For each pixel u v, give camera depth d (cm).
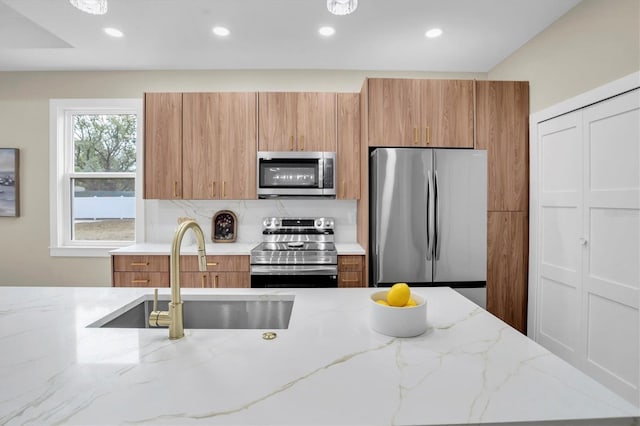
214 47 279
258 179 295
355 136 301
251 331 101
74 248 328
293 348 90
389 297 102
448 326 106
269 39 266
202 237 103
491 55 296
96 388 70
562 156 239
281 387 71
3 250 330
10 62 307
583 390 70
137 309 133
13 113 326
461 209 262
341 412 63
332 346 91
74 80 325
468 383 73
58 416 61
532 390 70
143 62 308
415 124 274
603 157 206
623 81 190
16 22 277
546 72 252
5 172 325
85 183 336
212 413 62
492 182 275
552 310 251
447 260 262
